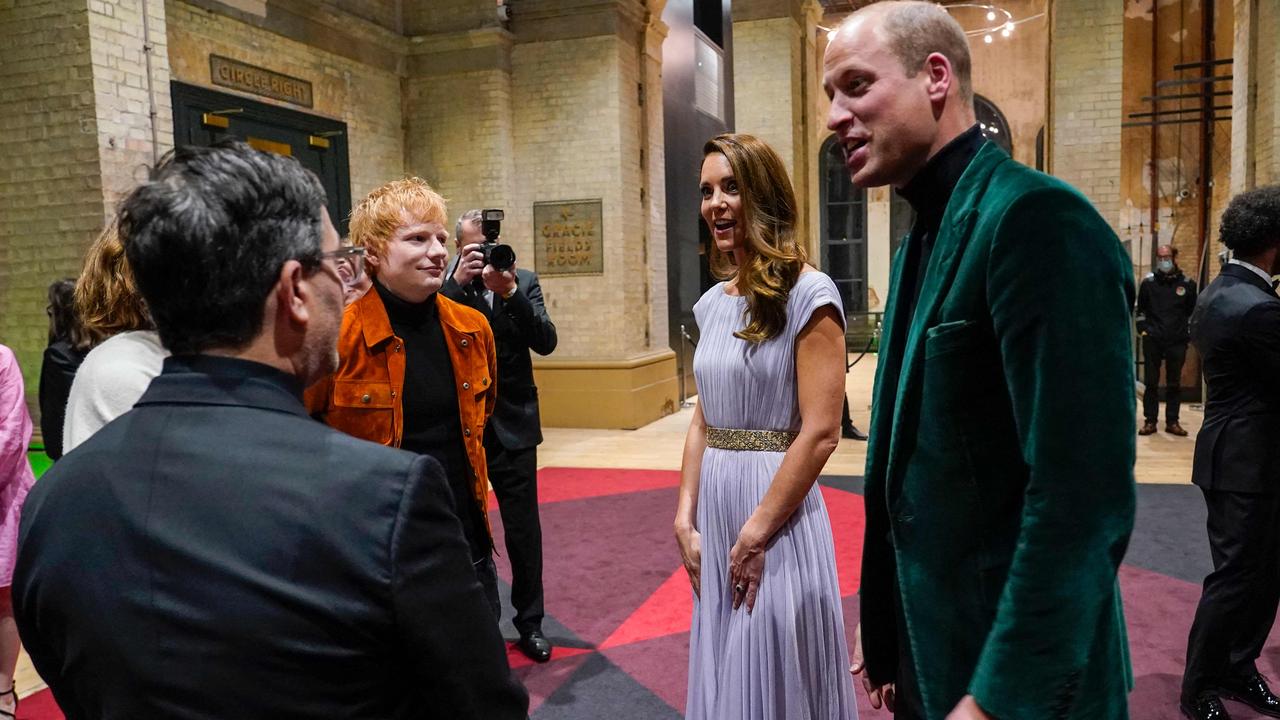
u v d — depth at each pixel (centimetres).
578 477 694
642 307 984
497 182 921
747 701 193
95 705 85
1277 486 265
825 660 199
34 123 580
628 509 588
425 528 87
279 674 81
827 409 190
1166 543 474
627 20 931
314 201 94
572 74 915
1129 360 106
